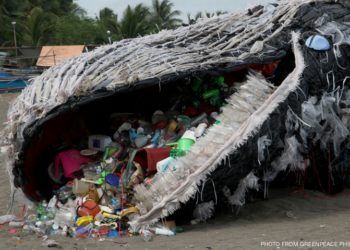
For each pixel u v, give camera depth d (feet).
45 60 97.09
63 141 23.52
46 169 23.06
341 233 17.94
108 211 19.65
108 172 21.06
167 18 140.56
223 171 18.80
